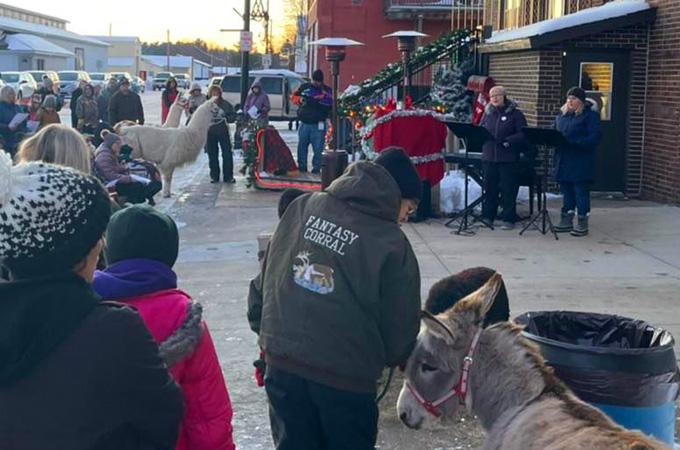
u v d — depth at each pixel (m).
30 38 71.56
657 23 13.48
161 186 13.16
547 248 10.36
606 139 14.05
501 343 3.26
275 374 3.63
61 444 2.19
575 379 3.81
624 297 8.24
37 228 2.19
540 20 17.05
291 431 3.59
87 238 2.28
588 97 14.01
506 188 11.38
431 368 3.36
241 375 6.36
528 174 11.70
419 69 17.83
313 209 3.69
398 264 3.52
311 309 3.54
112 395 2.24
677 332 7.14
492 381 3.24
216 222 12.32
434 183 12.11
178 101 15.96
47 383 2.18
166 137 14.26
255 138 15.40
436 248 10.40
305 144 17.09
